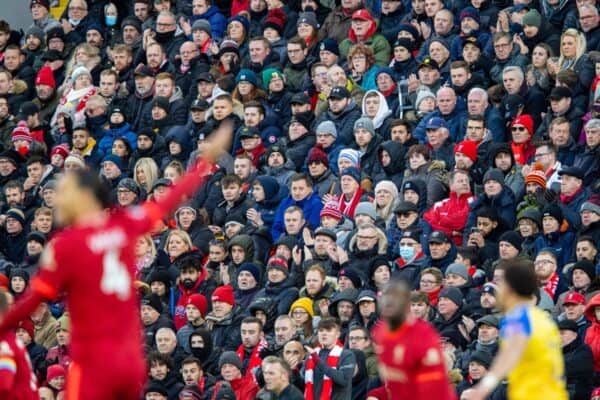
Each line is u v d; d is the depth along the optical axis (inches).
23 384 1496.1
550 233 2094.0
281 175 2429.9
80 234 1230.9
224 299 2182.6
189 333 2194.9
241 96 2610.7
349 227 2261.3
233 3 2859.3
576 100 2306.8
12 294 2428.6
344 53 2659.9
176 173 2502.5
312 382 1924.2
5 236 2615.7
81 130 2719.0
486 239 2162.9
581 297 1940.2
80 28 3019.2
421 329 1349.7
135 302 1251.8
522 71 2365.9
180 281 2299.5
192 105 2625.5
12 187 2669.8
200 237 2368.4
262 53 2684.5
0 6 3260.3
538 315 1364.4
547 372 1357.0
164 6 2915.8
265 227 2348.7
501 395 1839.3
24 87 2957.7
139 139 2632.9
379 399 1902.1
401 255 2143.2
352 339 1984.5
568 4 2468.0
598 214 2076.8
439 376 1338.6
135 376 1234.0
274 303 2149.4
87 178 1244.5
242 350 2108.8
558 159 2236.7
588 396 1868.8
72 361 1232.2
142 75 2743.6
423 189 2252.7
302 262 2228.1
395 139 2354.8
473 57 2450.8
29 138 2792.8
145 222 1251.8
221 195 2443.4
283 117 2591.0
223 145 1291.8
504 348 1353.3
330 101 2472.9
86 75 2847.0
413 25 2576.3
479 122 2295.8
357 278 2105.1
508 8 2532.0
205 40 2765.7
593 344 1891.0
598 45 2393.0
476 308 2004.2
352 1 2694.4
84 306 1227.2
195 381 2091.5
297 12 2795.3
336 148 2418.8
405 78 2532.0
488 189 2177.7
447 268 2069.4
